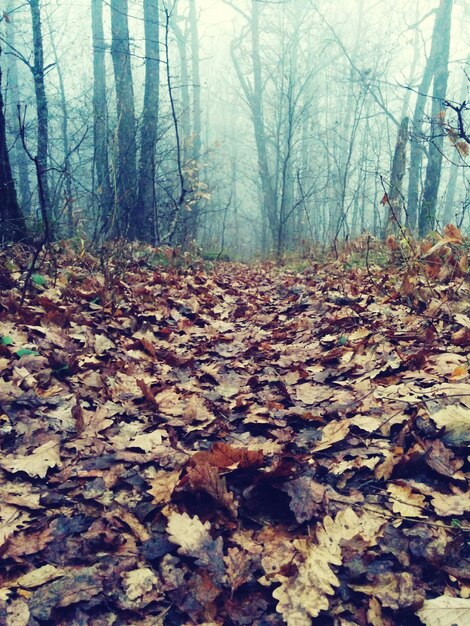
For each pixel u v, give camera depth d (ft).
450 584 3.92
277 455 5.86
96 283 15.02
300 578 3.99
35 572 4.13
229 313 16.21
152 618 3.76
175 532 4.50
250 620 3.73
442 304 10.60
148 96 36.24
